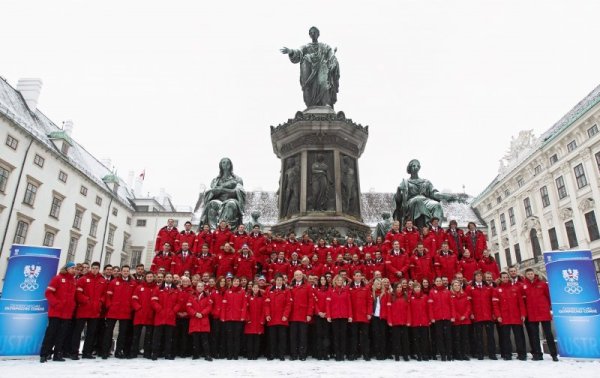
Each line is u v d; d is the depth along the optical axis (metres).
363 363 6.38
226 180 11.80
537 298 7.34
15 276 7.09
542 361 6.86
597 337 6.95
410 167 11.28
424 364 6.26
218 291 7.51
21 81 31.11
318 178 10.92
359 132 11.59
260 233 9.50
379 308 7.24
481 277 7.63
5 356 6.77
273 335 7.07
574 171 30.31
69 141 30.62
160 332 6.93
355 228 10.84
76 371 5.10
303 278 7.43
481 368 5.73
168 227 9.51
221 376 4.72
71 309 6.84
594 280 7.20
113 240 38.19
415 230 9.30
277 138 11.91
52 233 28.66
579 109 33.00
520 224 37.34
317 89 12.38
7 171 24.48
